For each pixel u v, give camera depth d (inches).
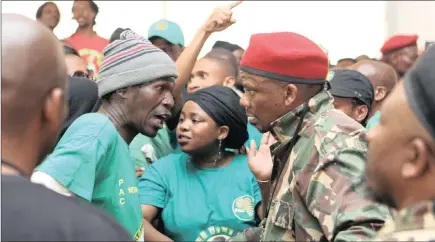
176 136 106.0
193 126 96.6
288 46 70.9
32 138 43.0
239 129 98.0
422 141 41.0
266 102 71.6
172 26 150.3
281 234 68.5
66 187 63.9
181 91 106.2
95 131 67.1
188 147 96.7
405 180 42.3
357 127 66.5
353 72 106.5
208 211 93.7
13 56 41.8
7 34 42.1
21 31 42.4
